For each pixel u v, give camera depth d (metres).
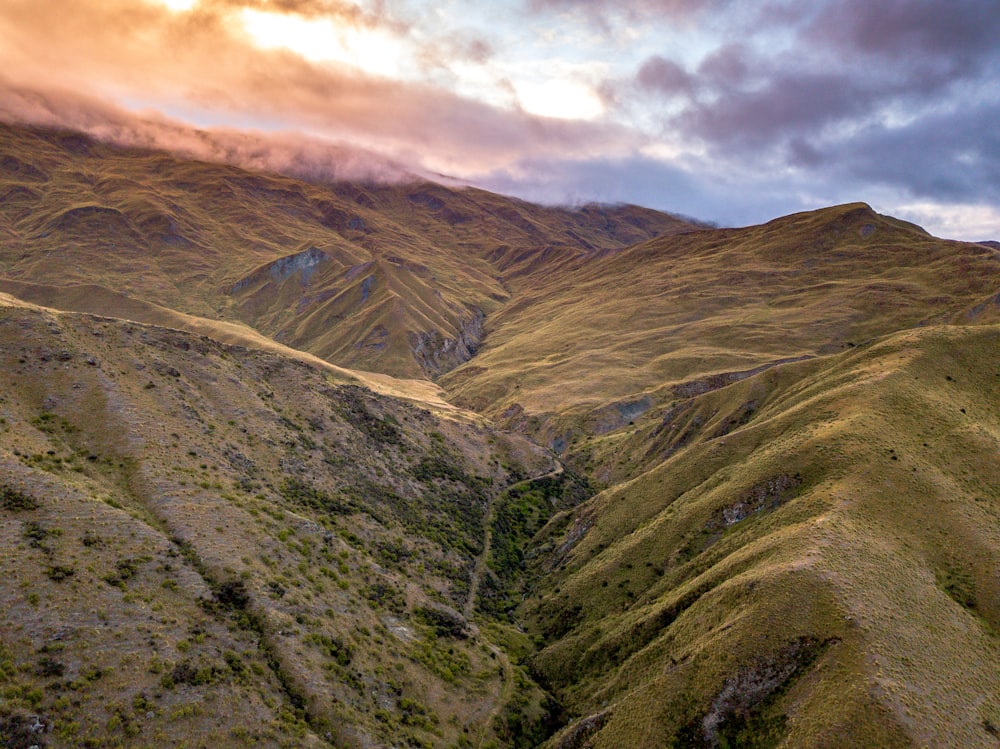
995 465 97.31
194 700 61.03
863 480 93.81
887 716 58.41
